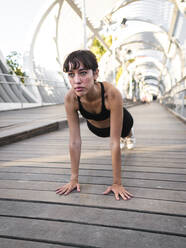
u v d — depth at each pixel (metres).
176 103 7.95
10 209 1.35
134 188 1.64
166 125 5.46
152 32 18.42
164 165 2.19
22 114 6.80
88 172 1.99
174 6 12.00
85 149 2.92
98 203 1.40
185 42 14.51
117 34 16.36
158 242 1.02
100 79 22.55
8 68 10.52
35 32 11.77
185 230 1.10
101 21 16.23
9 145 3.17
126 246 0.99
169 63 23.08
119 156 1.52
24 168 2.13
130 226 1.14
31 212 1.31
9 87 9.80
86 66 1.19
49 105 12.12
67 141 3.46
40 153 2.70
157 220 1.20
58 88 15.04
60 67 15.04
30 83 11.76
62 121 4.95
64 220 1.21
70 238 1.06
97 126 1.83
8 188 1.66
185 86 6.15
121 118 1.50
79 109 1.57
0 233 1.11
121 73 29.48
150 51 25.06
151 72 40.19
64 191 1.57
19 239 1.06
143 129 4.78
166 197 1.48
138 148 2.95
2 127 4.00
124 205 1.37
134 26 17.77
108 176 1.89
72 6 12.69
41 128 4.09
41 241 1.04
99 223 1.17
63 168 2.12
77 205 1.38
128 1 13.58
